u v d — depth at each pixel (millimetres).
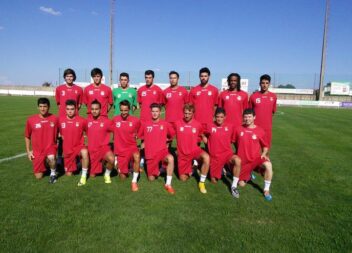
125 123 5203
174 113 6410
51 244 3092
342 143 9164
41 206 3992
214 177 5215
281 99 37812
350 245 3217
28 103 22922
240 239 3283
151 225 3533
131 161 5477
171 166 4938
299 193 4770
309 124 14305
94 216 3725
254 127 5012
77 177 5332
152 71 6504
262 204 4285
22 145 7602
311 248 3141
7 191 4512
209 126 5207
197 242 3197
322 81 33188
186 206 4133
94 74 6391
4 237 3203
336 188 5027
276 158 7086
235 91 6027
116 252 2982
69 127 5230
